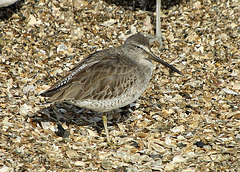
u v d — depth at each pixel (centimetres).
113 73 1106
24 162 1020
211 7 1714
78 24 1642
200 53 1525
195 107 1285
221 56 1502
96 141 1148
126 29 1653
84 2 1723
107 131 1148
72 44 1553
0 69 1384
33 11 1661
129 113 1268
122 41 1592
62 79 1114
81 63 1167
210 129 1187
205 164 1049
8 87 1312
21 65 1420
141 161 1067
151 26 1680
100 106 1109
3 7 1653
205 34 1602
